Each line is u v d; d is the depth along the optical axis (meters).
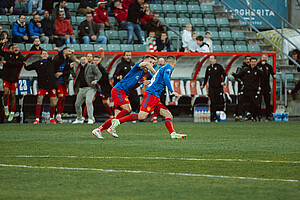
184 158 28.84
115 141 39.50
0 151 32.38
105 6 92.62
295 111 83.44
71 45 80.69
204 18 96.50
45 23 80.56
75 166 25.78
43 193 19.08
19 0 92.81
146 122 68.56
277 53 100.00
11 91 66.00
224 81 74.69
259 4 108.19
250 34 97.31
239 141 39.59
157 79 40.66
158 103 42.19
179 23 94.00
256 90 72.38
